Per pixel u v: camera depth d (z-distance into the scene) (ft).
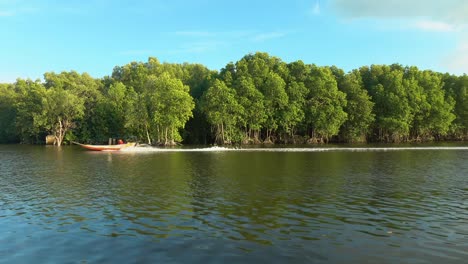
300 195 78.48
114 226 57.06
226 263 42.16
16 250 47.29
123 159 166.91
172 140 298.15
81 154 203.31
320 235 51.96
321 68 348.38
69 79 394.11
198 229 55.01
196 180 99.71
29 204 72.74
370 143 330.34
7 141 405.39
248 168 125.70
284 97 319.68
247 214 63.31
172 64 461.78
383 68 387.34
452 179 98.84
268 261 42.75
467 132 385.50
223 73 372.17
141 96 304.30
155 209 67.26
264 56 378.12
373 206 68.54
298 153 193.98
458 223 57.41
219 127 323.57
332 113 325.62
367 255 44.55
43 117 333.21
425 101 345.92
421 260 43.04
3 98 399.65
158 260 43.21
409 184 91.35
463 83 371.35
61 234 53.47
